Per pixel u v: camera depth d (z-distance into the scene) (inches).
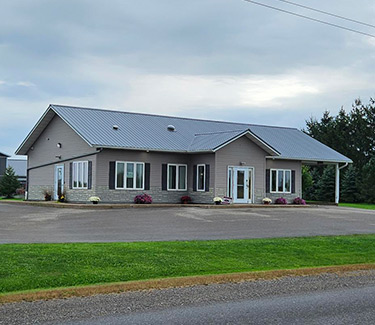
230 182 1132.5
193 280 372.2
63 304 299.4
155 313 285.4
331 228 749.9
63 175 1164.5
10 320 264.8
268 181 1230.3
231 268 426.3
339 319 281.1
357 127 2118.6
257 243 553.6
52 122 1226.6
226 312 290.8
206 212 916.6
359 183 1740.9
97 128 1119.6
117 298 317.7
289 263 464.1
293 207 1160.8
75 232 625.3
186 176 1175.0
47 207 1026.1
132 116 1280.8
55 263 396.5
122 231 646.5
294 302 319.6
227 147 1127.6
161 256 449.4
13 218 777.6
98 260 415.8
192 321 270.2
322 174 1888.5
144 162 1111.6
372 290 363.3
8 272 363.3
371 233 705.0
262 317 281.7
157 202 1127.0
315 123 2338.8
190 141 1205.7
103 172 1055.6
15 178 1802.4
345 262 486.0
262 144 1168.2
